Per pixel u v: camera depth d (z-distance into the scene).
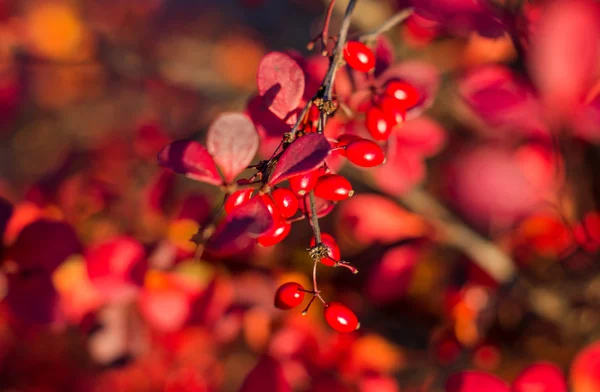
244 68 0.97
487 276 0.53
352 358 0.51
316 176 0.37
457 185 0.49
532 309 0.51
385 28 0.41
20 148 1.01
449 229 0.51
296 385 0.49
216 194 0.57
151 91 0.94
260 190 0.36
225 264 0.49
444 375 0.51
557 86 0.37
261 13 0.98
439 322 0.53
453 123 0.56
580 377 0.47
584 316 0.51
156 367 0.54
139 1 1.06
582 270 0.51
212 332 0.50
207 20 1.06
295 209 0.37
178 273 0.49
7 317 0.46
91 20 1.00
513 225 0.51
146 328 0.49
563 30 0.36
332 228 0.58
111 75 0.96
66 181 0.55
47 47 0.94
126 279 0.47
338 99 0.40
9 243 0.46
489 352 0.51
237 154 0.36
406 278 0.50
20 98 0.96
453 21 0.39
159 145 0.63
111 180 0.58
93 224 0.53
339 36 0.38
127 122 0.94
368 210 0.52
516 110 0.41
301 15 0.95
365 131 0.40
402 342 0.52
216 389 0.55
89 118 0.99
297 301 0.38
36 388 0.60
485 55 0.52
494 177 0.47
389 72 0.42
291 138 0.36
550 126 0.40
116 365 0.48
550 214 0.49
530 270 0.53
